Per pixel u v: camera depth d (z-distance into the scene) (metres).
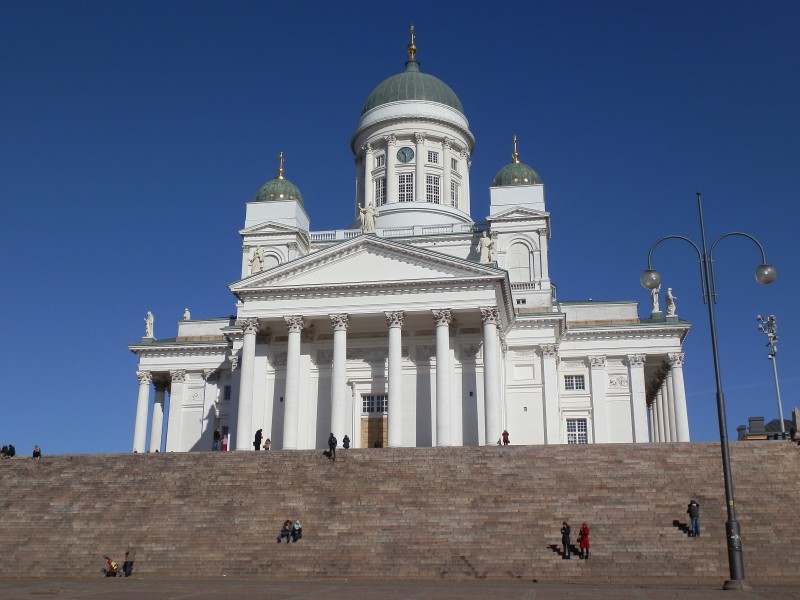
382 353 71.75
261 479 50.12
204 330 90.88
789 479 46.03
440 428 64.81
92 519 46.78
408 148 97.00
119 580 39.22
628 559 39.31
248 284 69.88
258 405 71.00
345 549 42.00
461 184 99.56
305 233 91.31
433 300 67.62
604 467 48.53
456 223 91.31
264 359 72.38
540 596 29.64
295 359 68.38
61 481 51.22
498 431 64.38
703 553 39.47
